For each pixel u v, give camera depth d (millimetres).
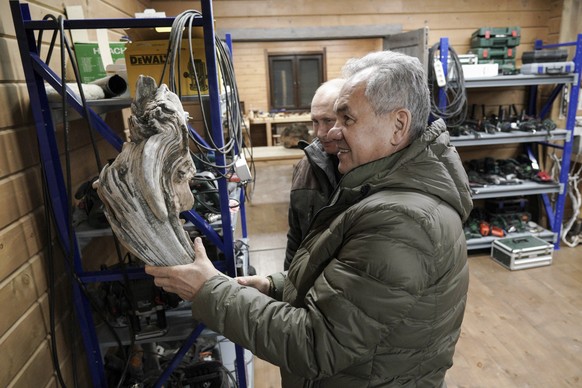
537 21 3713
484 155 3912
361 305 807
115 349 1827
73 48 1533
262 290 1246
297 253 1122
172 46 1116
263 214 4496
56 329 1428
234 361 2057
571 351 2299
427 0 3582
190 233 1538
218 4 3453
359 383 913
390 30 3604
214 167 1296
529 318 2604
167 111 911
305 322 858
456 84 3111
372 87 895
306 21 3543
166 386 1693
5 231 1170
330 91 1496
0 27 1202
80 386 1596
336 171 1578
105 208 967
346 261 851
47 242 1396
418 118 922
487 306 2748
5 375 1134
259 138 6898
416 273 799
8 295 1166
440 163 907
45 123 1251
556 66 3125
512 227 3559
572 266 3258
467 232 3488
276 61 7273
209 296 911
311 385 980
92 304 1426
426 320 854
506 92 3789
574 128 3441
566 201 3916
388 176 902
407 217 813
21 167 1274
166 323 1566
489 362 2240
